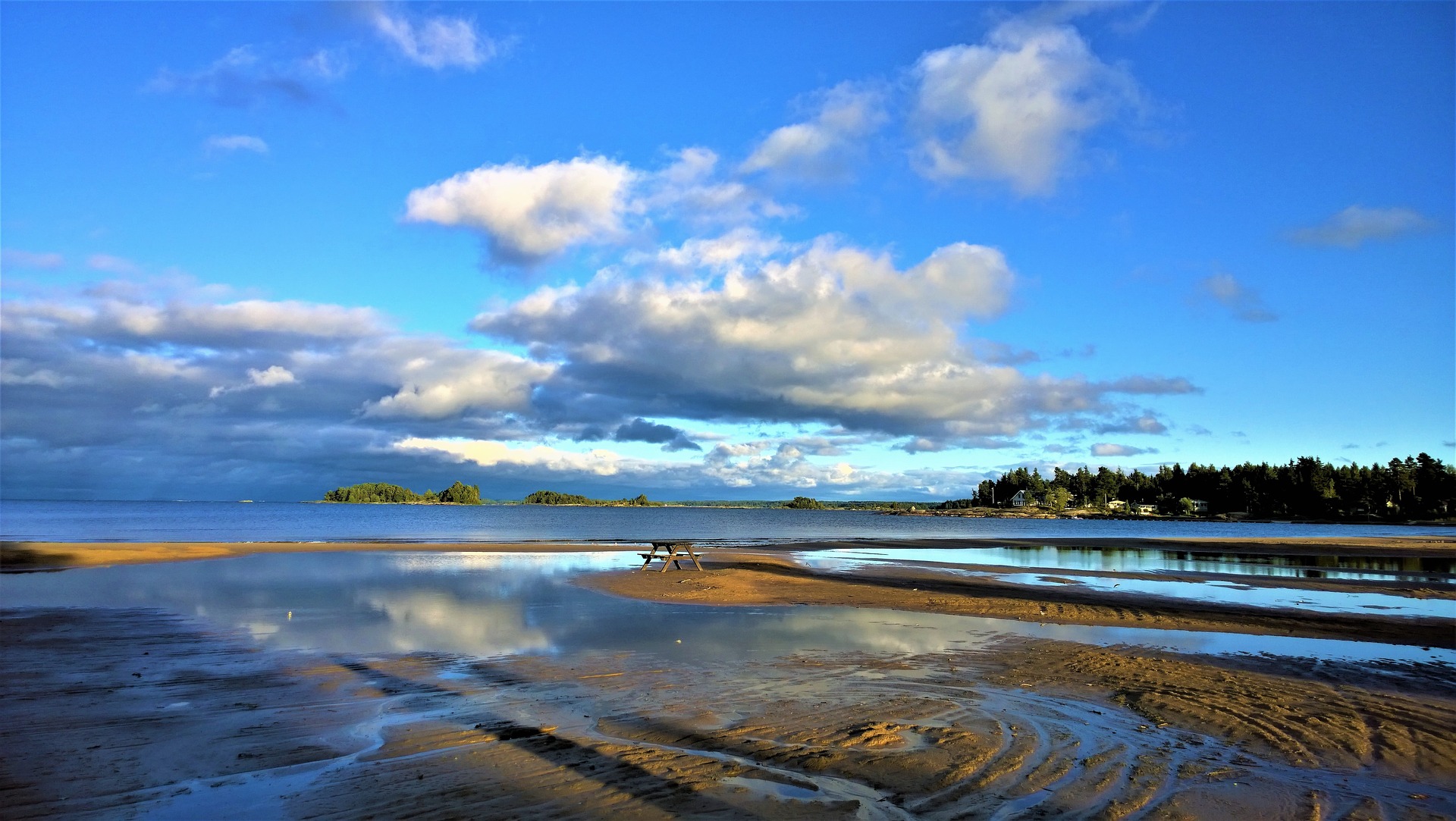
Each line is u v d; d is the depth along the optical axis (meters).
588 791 6.39
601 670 11.09
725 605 18.56
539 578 24.05
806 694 9.77
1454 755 7.64
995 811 6.12
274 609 17.03
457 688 9.98
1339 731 8.38
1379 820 6.03
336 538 52.50
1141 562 35.53
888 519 183.25
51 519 93.00
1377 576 28.36
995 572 28.34
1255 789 6.66
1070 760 7.35
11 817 5.77
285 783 6.52
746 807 6.11
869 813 6.04
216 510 158.38
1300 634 15.02
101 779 6.61
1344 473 147.62
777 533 78.19
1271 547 50.66
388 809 5.98
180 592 19.94
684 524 108.50
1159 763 7.30
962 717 8.79
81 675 10.45
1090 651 12.92
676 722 8.49
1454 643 14.23
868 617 16.75
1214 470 175.12
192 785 6.46
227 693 9.61
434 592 20.34
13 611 16.34
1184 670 11.45
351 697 9.47
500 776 6.71
